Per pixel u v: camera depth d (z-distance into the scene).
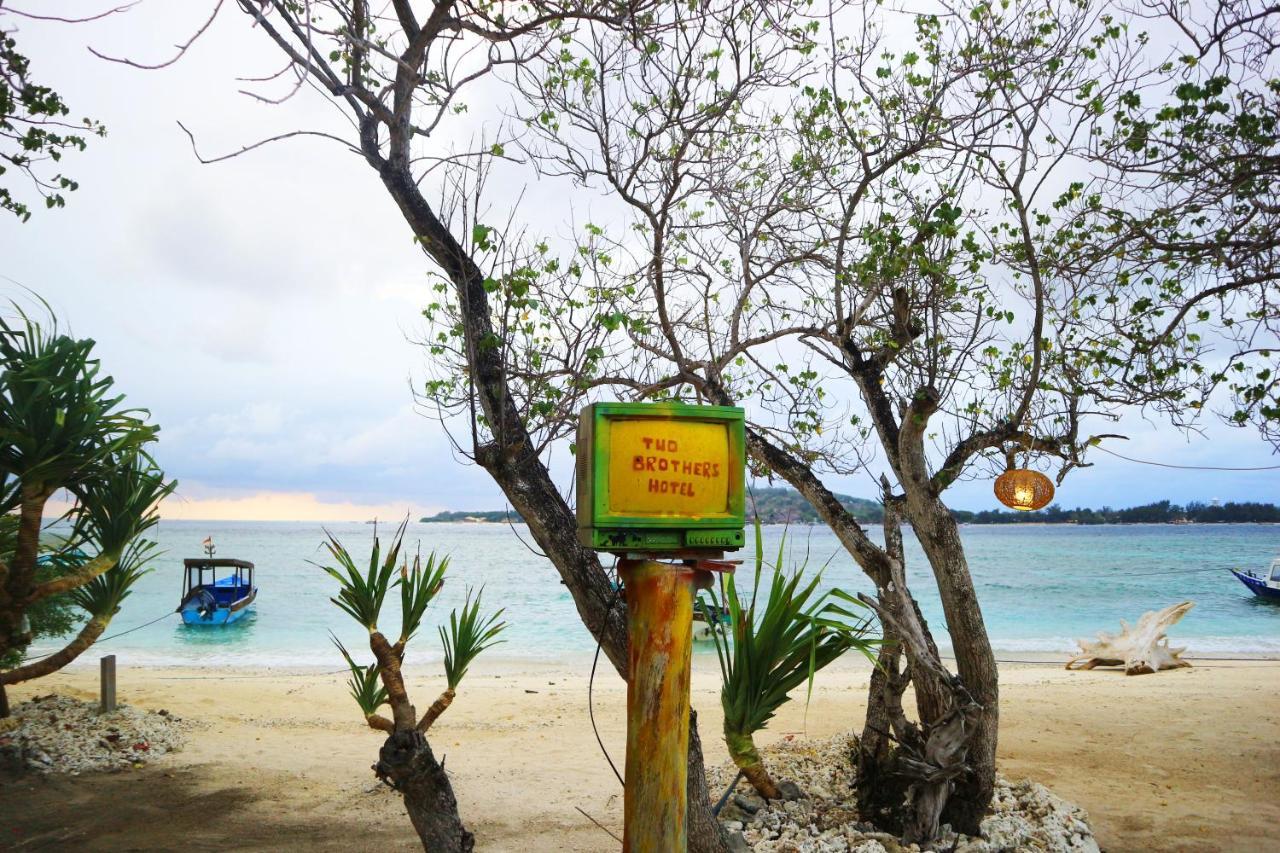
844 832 6.27
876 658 5.36
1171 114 6.71
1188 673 18.16
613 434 3.03
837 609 5.54
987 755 6.42
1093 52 6.64
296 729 12.02
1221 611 38.53
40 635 11.27
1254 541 131.00
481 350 5.05
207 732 11.09
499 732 12.24
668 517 3.05
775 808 6.71
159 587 49.88
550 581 54.09
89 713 10.77
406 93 5.35
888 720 6.56
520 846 7.11
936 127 7.09
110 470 7.61
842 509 6.96
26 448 6.81
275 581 52.62
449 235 5.25
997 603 42.22
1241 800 8.34
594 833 7.47
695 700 14.82
